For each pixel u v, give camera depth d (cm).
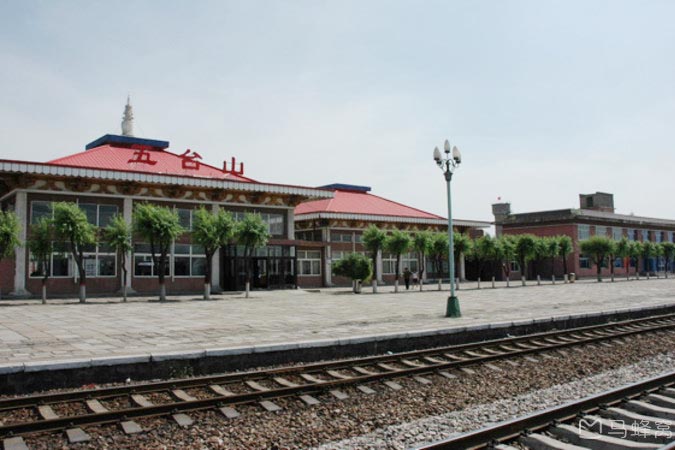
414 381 984
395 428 739
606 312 1889
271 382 955
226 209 3572
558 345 1305
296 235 4762
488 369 1094
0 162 2683
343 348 1204
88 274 3055
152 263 3256
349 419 781
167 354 997
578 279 5934
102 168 2962
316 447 674
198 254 3431
